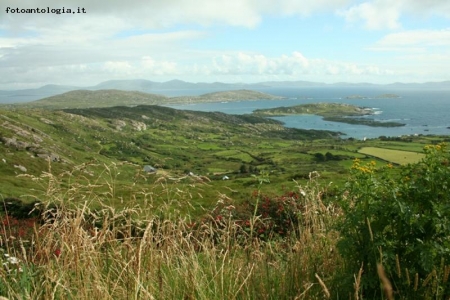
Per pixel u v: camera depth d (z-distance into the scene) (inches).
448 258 130.1
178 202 161.0
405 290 129.4
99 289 115.3
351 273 140.4
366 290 138.5
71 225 123.6
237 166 5900.6
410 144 6127.0
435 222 132.1
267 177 208.5
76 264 118.6
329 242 168.6
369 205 145.0
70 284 122.4
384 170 153.9
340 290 139.9
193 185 167.5
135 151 7347.4
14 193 1089.4
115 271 137.9
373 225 144.0
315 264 156.8
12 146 4623.5
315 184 202.4
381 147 5959.6
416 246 134.0
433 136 7303.2
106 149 7150.6
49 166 135.5
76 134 7652.6
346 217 147.3
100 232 133.8
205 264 167.5
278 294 144.4
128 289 121.9
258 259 167.9
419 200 142.3
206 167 5871.1
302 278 151.1
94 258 129.6
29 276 129.0
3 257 153.3
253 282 150.1
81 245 125.4
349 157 5226.4
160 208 153.6
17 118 6948.8
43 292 123.0
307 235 177.6
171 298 134.6
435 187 139.7
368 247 138.1
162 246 151.9
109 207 137.2
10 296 116.9
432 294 120.2
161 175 161.9
